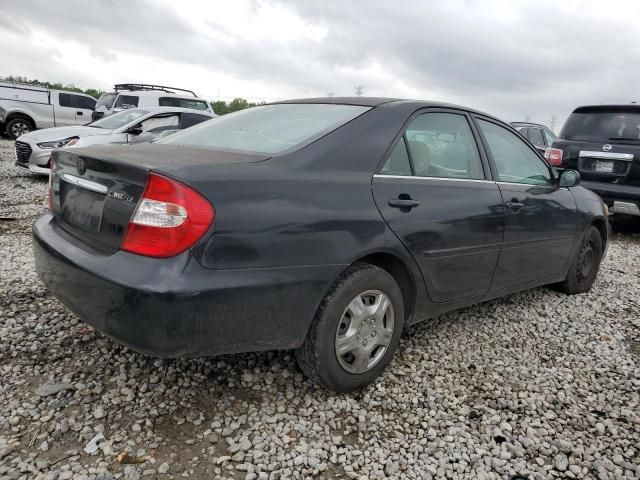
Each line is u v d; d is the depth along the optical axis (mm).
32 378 2707
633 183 6914
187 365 2920
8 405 2471
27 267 4395
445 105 3359
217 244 2131
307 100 3307
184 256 2086
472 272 3309
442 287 3129
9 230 5758
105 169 2330
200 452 2271
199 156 2477
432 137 3168
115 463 2162
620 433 2646
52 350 2986
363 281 2629
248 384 2791
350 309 2633
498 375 3137
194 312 2096
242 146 2764
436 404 2785
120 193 2246
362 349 2717
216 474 2156
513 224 3549
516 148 3914
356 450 2379
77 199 2537
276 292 2305
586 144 7297
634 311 4395
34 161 9016
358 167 2682
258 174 2328
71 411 2463
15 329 3199
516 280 3797
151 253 2104
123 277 2096
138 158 2330
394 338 2883
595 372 3270
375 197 2678
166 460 2203
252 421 2506
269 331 2354
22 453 2174
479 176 3426
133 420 2436
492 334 3709
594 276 4828
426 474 2262
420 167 3016
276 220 2281
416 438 2504
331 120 2855
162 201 2092
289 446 2365
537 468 2361
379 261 2861
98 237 2342
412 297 3021
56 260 2438
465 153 3389
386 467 2289
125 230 2189
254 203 2242
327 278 2463
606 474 2340
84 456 2188
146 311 2055
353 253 2539
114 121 9906
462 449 2443
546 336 3746
